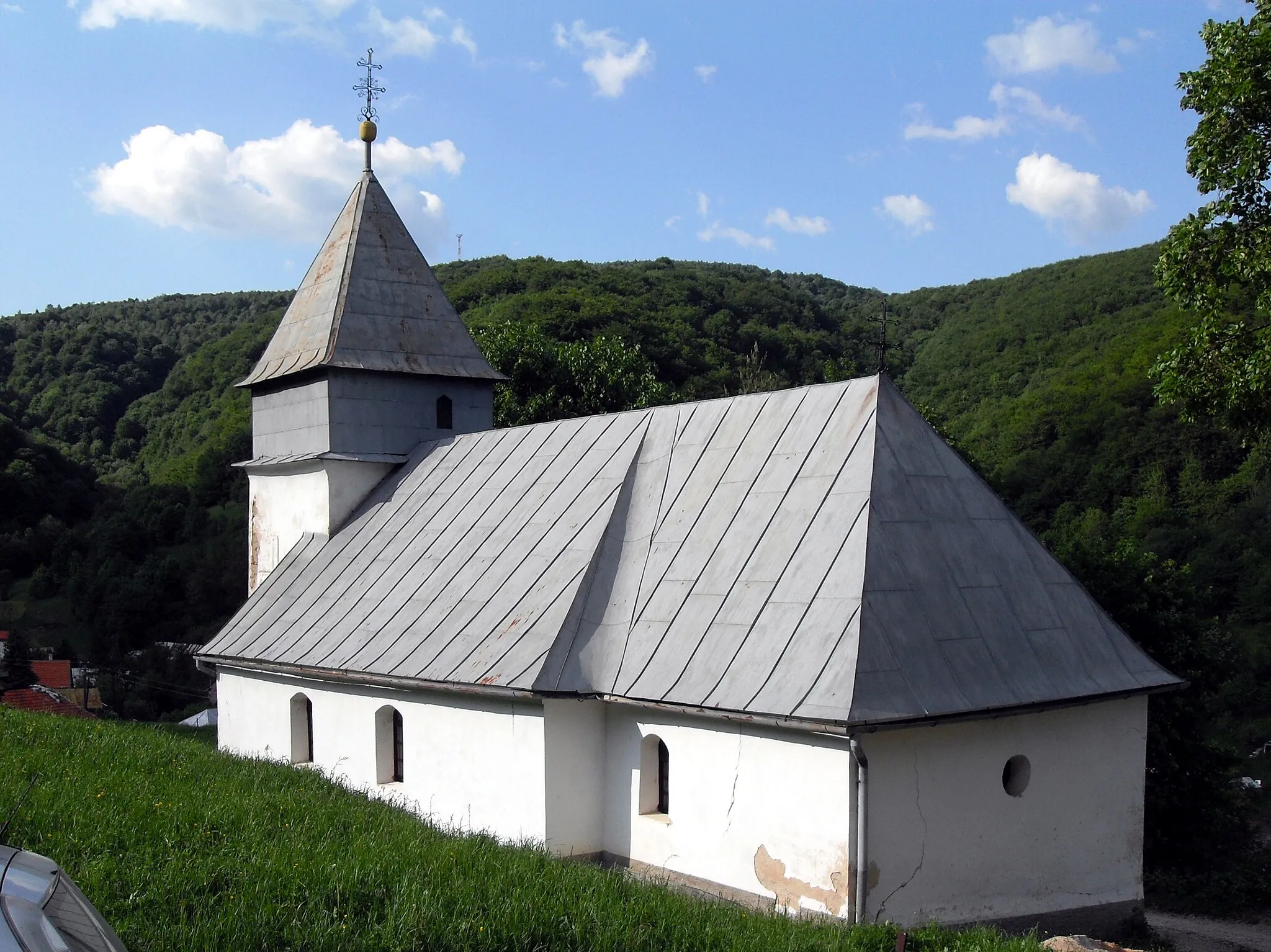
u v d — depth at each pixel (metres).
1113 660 15.09
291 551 23.77
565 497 18.80
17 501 69.38
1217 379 18.52
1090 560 26.14
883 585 13.65
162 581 60.56
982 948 10.88
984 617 14.20
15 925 4.68
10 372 99.62
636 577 16.44
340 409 23.75
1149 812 24.28
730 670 13.94
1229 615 48.38
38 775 13.52
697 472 17.17
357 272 24.88
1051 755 14.38
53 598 64.88
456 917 9.74
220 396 83.94
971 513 15.14
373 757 18.64
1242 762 26.48
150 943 8.62
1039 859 14.13
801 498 15.25
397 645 18.25
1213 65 17.59
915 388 75.25
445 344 25.25
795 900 12.89
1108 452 58.03
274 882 10.13
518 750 15.80
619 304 62.56
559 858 13.96
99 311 138.75
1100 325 71.38
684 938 10.22
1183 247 18.34
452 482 21.97
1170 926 21.02
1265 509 52.59
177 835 11.47
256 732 21.62
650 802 15.12
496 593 17.84
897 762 12.79
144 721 48.44
